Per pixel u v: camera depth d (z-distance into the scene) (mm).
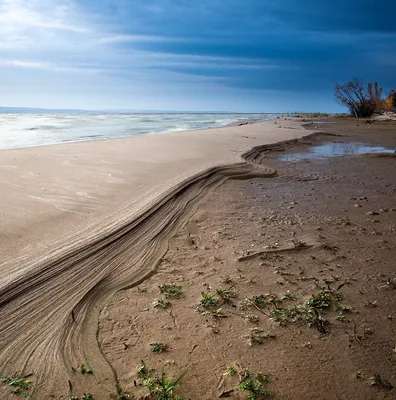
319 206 5758
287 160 10984
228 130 20062
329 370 2236
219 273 3510
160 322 2732
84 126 24844
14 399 2000
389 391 2078
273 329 2646
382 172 8828
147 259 3750
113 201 5414
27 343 2455
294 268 3611
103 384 2125
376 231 4602
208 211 5434
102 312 2846
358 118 37938
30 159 8359
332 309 2891
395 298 3041
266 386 2113
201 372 2227
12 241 3832
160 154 10219
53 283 3146
